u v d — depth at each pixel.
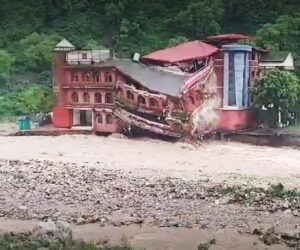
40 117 53.50
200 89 46.22
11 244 11.87
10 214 17.61
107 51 50.28
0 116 62.12
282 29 71.06
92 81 49.03
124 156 37.44
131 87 46.97
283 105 48.09
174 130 44.91
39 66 75.56
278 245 13.40
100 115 48.38
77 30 81.62
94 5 85.88
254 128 48.06
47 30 83.06
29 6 86.12
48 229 12.94
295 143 42.81
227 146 42.88
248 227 15.61
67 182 24.50
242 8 79.44
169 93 45.09
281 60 51.78
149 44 77.06
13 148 40.34
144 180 25.84
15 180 25.03
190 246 13.35
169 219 16.78
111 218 16.91
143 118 46.50
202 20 76.94
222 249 13.04
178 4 83.25
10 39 81.62
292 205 18.92
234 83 47.94
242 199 20.14
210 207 18.89
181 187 23.42
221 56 48.44
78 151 39.44
